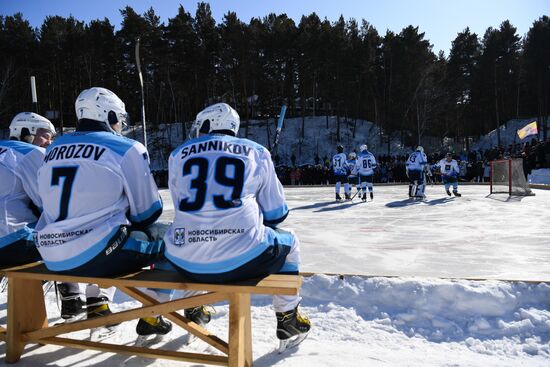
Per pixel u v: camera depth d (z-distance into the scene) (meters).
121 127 2.91
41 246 2.53
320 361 2.78
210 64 43.34
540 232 7.39
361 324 3.46
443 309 3.53
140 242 2.65
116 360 2.86
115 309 3.91
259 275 2.48
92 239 2.45
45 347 3.08
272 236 2.50
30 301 2.93
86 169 2.49
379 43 48.00
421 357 2.86
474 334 3.28
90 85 42.78
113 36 43.75
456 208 11.33
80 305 3.50
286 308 2.85
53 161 2.57
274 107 44.72
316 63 42.25
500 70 46.62
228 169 2.44
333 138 42.84
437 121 44.44
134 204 2.63
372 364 2.72
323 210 11.48
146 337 3.01
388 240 6.89
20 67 38.69
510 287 3.57
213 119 2.69
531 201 12.66
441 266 5.04
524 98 48.22
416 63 43.78
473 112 46.59
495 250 5.93
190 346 3.10
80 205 2.47
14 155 3.06
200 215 2.36
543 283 3.57
